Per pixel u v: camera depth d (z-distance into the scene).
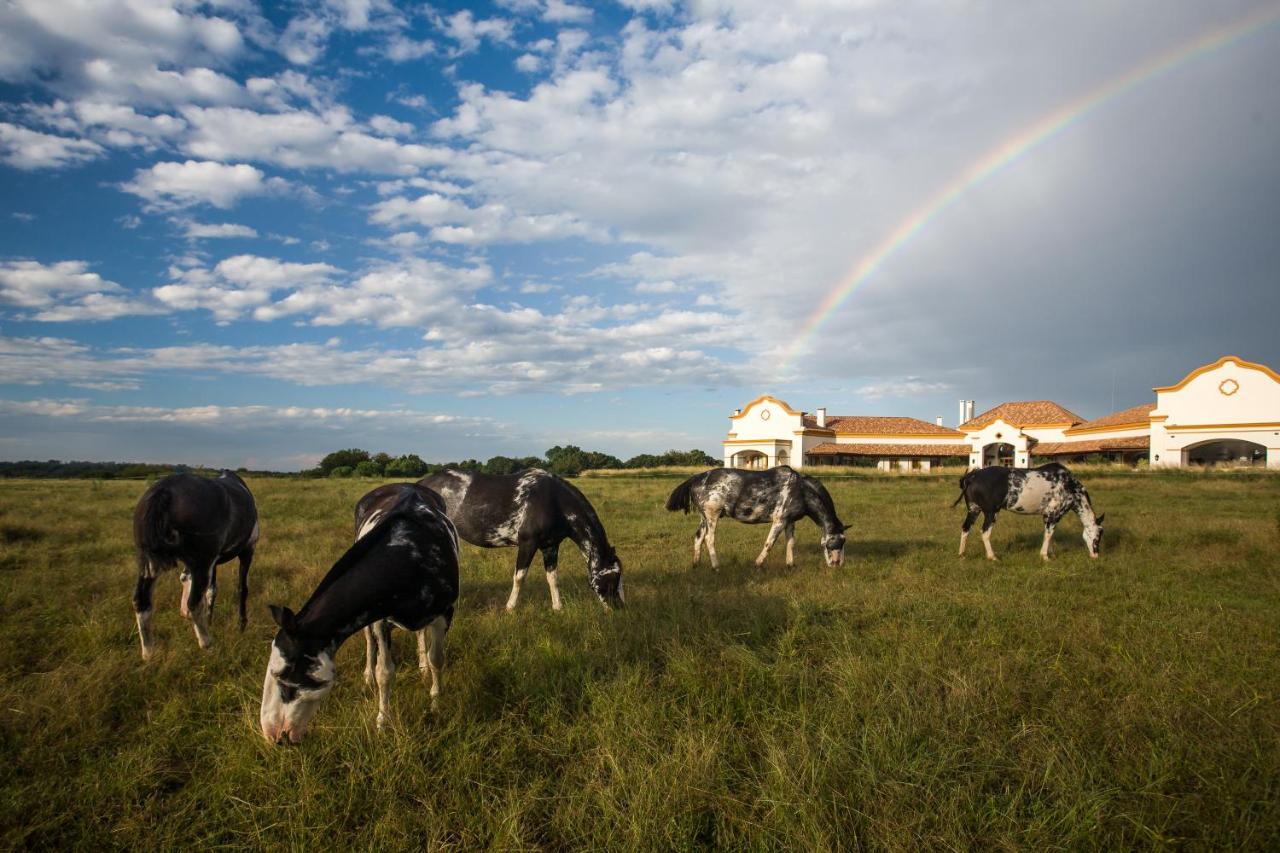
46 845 3.60
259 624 7.14
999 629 6.98
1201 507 20.69
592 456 71.19
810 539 14.51
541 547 8.06
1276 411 42.22
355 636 6.50
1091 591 9.16
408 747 4.27
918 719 4.67
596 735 4.54
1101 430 52.81
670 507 11.88
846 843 3.52
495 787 4.02
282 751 4.28
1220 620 7.37
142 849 3.54
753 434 60.72
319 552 11.16
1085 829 3.59
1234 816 3.69
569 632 6.74
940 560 11.70
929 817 3.69
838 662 5.69
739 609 7.49
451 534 5.46
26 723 4.66
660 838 3.53
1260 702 5.07
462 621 6.98
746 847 3.57
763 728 4.67
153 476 42.19
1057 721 4.76
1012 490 11.88
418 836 3.66
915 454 59.28
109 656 5.90
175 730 4.65
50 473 50.53
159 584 8.45
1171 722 4.70
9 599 7.68
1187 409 44.97
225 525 6.58
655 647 6.17
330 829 3.70
